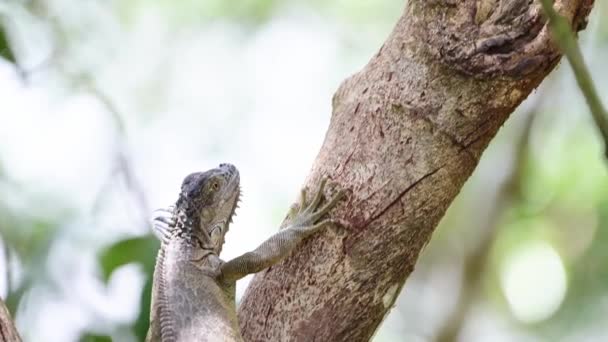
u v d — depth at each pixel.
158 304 8.62
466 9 7.38
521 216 20.91
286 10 20.92
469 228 20.50
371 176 7.59
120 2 19.64
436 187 7.52
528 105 19.95
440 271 22.09
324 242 7.70
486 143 7.63
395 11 21.22
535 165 20.72
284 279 7.82
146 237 10.08
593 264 21.22
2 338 6.52
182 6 20.50
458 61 7.34
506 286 22.09
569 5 7.16
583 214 20.97
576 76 4.95
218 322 8.34
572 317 21.50
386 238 7.54
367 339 7.72
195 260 8.88
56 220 13.51
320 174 7.91
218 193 9.42
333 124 8.02
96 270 10.30
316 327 7.59
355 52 20.84
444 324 19.44
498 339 22.38
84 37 16.67
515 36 7.21
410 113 7.53
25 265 11.09
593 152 20.33
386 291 7.63
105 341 9.80
